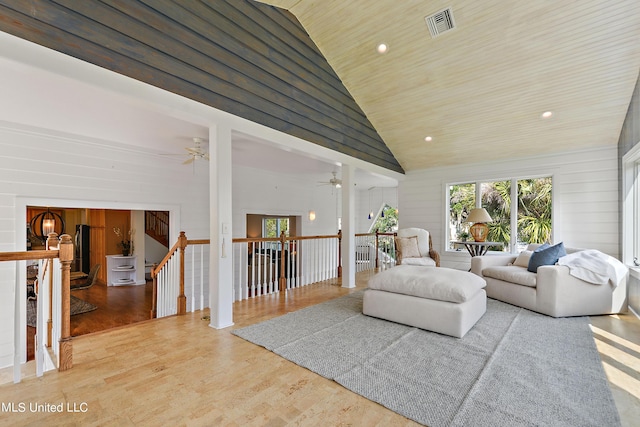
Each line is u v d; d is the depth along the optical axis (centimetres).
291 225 1006
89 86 211
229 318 315
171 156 564
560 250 379
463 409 171
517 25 325
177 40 259
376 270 697
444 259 620
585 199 471
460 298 280
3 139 380
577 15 303
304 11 370
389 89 454
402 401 180
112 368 223
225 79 299
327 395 188
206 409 175
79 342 271
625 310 351
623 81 356
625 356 240
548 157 506
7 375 239
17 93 286
